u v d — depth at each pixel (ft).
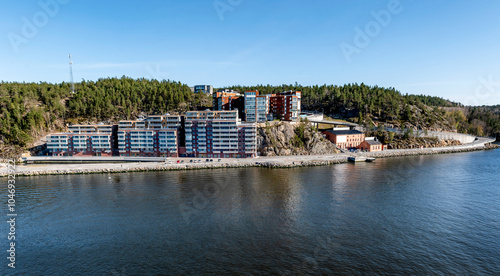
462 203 348.18
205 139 645.92
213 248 244.63
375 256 231.91
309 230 276.41
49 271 215.92
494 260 226.58
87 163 596.70
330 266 217.97
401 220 299.38
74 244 253.44
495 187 412.77
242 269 214.69
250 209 329.52
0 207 339.36
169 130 645.92
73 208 334.44
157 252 239.30
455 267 217.77
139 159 610.65
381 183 435.12
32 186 428.56
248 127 634.43
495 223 292.20
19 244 254.27
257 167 559.79
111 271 214.07
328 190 399.65
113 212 321.73
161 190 401.90
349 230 276.41
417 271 212.64
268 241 255.91
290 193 385.91
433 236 265.34
